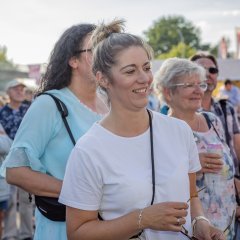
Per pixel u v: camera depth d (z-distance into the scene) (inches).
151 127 80.0
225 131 144.2
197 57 153.0
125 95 75.7
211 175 114.3
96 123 79.7
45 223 97.0
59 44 102.9
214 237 82.2
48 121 96.1
